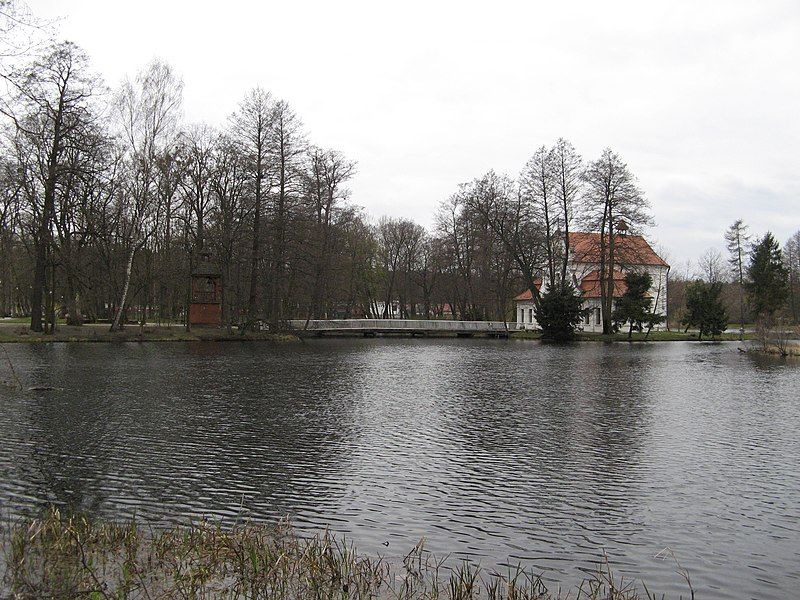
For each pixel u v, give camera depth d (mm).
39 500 10234
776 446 14148
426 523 9484
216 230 48844
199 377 24875
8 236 47312
